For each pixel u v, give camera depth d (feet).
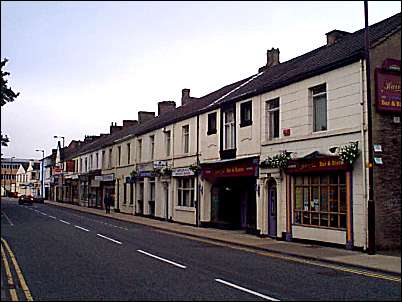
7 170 380.37
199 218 88.07
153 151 114.93
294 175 63.10
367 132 51.34
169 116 112.88
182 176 95.20
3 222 89.92
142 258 45.47
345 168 53.16
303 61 73.51
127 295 29.37
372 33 59.88
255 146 71.26
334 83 56.34
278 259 47.14
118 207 139.33
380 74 52.95
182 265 41.65
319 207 58.54
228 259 46.39
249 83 84.12
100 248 52.60
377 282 34.83
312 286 32.94
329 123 56.90
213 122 85.97
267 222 68.33
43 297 28.73
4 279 34.32
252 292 30.60
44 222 91.61
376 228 51.21
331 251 51.72
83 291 30.48
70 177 207.51
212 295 29.58
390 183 52.44
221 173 80.28
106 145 153.69
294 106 62.85
